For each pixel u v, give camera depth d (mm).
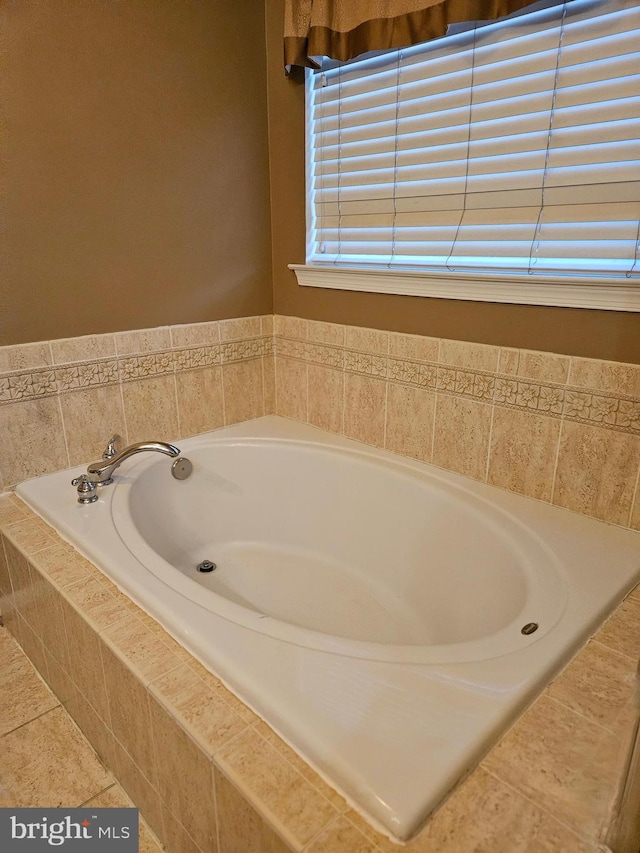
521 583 1285
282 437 2051
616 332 1348
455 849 695
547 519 1478
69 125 1592
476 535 1512
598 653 1032
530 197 1442
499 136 1470
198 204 1927
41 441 1740
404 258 1771
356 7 1584
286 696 898
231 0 1850
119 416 1893
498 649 1020
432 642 1516
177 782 966
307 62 1757
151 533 1784
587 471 1460
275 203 2105
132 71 1679
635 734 684
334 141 1869
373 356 1888
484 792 766
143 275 1848
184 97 1809
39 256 1621
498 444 1623
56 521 1503
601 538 1387
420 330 1756
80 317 1742
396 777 763
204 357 2061
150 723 995
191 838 983
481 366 1607
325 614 1680
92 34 1581
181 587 1196
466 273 1541
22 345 1645
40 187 1579
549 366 1467
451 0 1364
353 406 2004
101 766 1304
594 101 1294
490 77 1454
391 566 1762
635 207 1283
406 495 1733
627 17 1218
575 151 1348
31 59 1490
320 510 1949
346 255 1944
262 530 2043
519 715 892
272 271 2197
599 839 705
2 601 1704
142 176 1771
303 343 2129
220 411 2158
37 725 1412
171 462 1908
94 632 1114
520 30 1376
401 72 1640
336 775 778
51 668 1456
